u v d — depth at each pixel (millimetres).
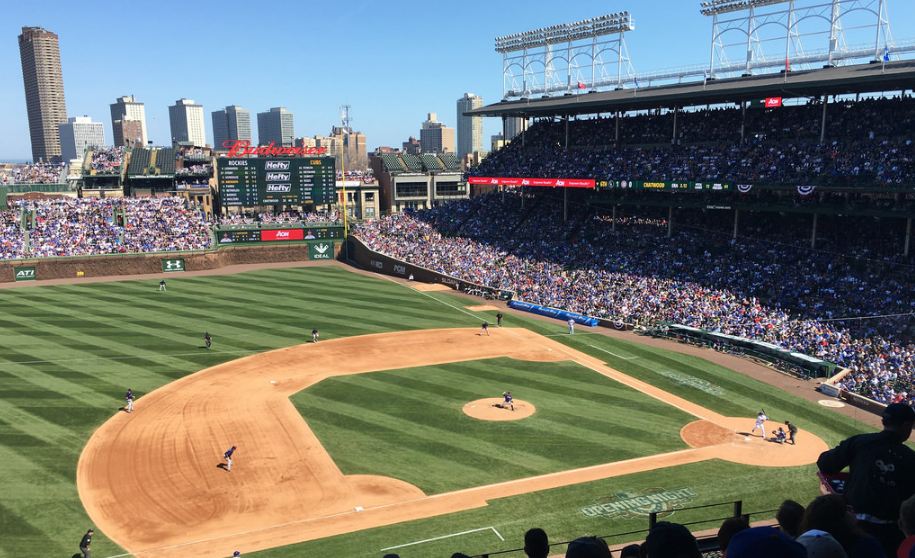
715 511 30969
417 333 65188
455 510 31453
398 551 27938
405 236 106250
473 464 36344
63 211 100812
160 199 109625
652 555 5430
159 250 96812
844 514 5906
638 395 47531
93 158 126875
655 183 78375
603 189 87688
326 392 47688
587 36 94062
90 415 42750
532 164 99250
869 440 7488
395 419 42688
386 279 94812
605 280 77125
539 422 42188
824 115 70062
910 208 60406
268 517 31047
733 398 47062
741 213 78875
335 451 38000
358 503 32250
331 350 58531
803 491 33156
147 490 33531
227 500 32625
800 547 4773
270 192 111188
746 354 57125
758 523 29562
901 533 7078
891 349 51594
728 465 36219
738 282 68500
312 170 111938
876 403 44156
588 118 101375
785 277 66562
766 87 68062
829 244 68875
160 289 83562
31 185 132750
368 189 136875
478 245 97438
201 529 30016
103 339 59781
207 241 101312
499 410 44250
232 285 87562
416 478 34781
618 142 93375
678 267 74938
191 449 38219
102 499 32531
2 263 87250
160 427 41219
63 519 30609
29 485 33594
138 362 53625
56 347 56875
